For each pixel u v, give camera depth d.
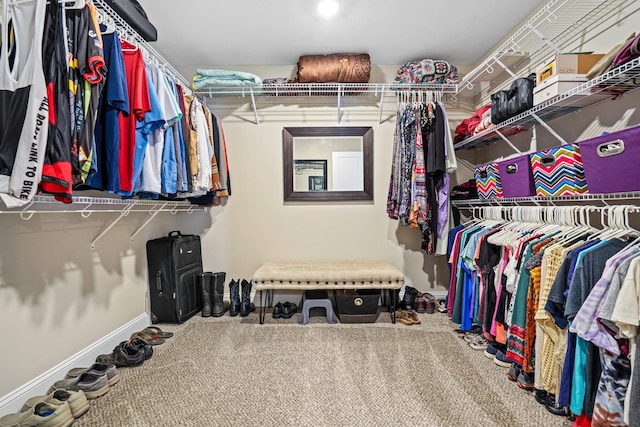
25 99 1.02
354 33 2.43
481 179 2.29
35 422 1.25
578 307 1.18
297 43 2.58
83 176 1.19
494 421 1.34
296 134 3.00
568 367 1.23
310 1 2.04
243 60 2.89
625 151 1.18
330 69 2.63
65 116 1.10
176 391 1.58
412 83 2.72
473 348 2.04
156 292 2.49
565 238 1.47
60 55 1.09
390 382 1.65
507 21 2.27
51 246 1.59
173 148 1.76
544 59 2.08
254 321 2.57
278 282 2.48
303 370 1.78
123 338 2.15
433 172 2.48
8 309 1.37
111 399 1.52
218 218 3.04
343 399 1.51
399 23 2.29
